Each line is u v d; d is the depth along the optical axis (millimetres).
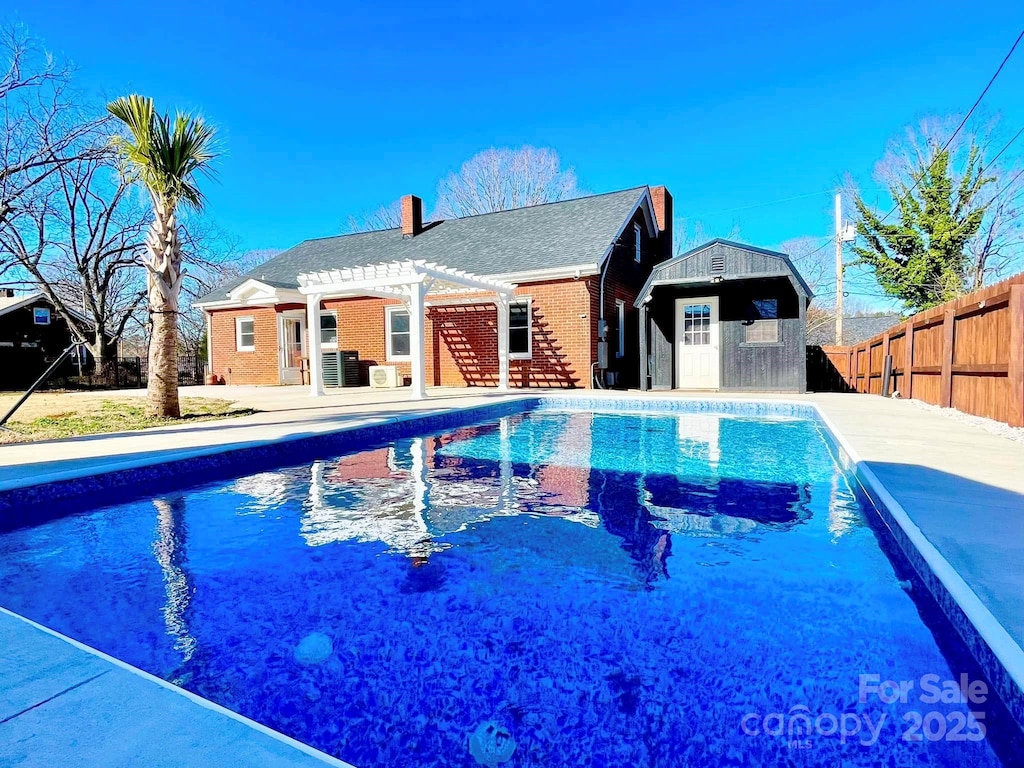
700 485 4512
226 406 8914
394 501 4082
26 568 2834
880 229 21094
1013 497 3102
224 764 1195
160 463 4418
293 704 1679
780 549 2979
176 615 2291
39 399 10531
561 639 2062
